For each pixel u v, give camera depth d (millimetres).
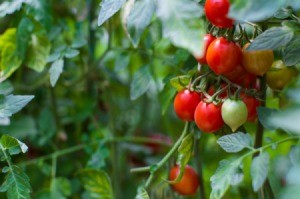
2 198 926
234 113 700
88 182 894
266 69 716
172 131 1063
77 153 1085
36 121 1102
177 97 757
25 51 882
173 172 832
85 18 968
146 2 669
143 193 781
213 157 979
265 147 687
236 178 680
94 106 1075
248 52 707
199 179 850
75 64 1078
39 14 853
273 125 677
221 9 668
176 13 598
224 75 733
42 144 1029
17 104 731
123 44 1065
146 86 861
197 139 843
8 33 892
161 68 1008
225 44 701
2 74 885
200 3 732
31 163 977
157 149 1132
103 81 1092
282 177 980
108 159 1082
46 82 1053
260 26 726
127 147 1112
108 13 681
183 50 856
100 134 1047
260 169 659
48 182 1027
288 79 752
